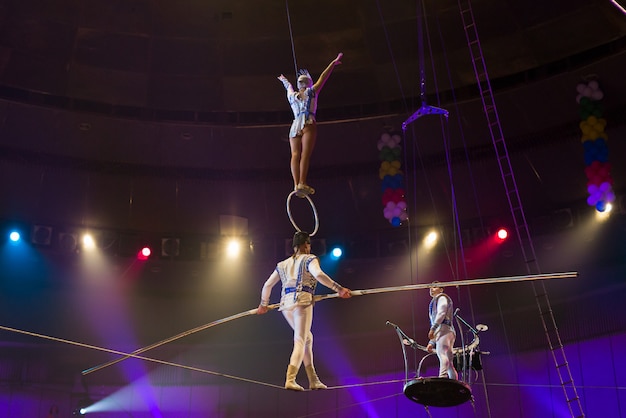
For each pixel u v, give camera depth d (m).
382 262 20.28
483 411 19.59
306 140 9.02
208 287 21.12
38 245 19.55
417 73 18.12
